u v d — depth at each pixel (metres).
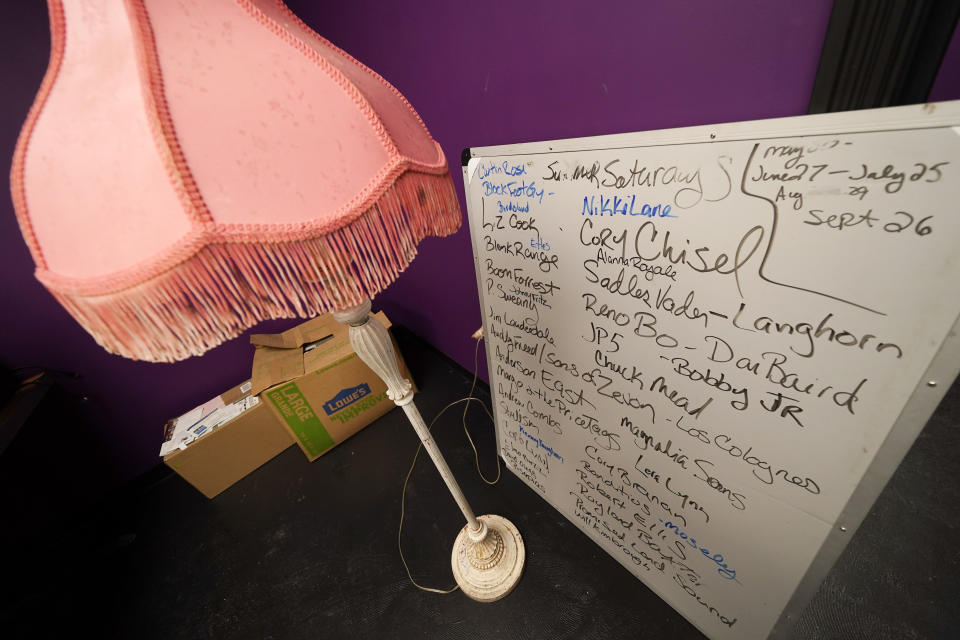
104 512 1.72
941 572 1.01
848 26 0.44
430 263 1.74
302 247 0.37
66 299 0.34
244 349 1.95
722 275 0.53
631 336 0.70
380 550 1.38
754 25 0.53
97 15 0.34
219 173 0.33
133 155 0.31
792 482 0.59
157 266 0.32
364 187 0.40
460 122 1.12
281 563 1.40
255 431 1.70
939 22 0.40
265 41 0.38
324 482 1.67
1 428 1.21
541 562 1.24
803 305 0.47
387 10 1.08
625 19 0.65
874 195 0.38
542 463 1.25
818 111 0.52
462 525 1.41
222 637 1.23
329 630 1.20
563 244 0.73
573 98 0.81
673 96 0.67
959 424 1.29
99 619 1.33
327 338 1.75
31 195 0.34
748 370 0.56
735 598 0.83
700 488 0.75
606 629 1.07
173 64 0.33
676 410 0.70
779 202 0.44
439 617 1.17
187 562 1.47
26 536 1.40
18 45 1.23
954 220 0.34
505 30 0.84
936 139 0.33
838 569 1.04
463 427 1.79
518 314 0.95
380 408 1.86
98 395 1.63
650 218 0.57
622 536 1.07
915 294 0.39
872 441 0.48
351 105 0.40
